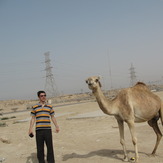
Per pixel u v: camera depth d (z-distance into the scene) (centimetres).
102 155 809
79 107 3812
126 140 1031
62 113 2962
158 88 8231
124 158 719
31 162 793
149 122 774
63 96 11731
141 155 768
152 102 712
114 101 712
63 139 1196
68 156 833
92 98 7825
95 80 682
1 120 3034
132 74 9644
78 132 1372
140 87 738
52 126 1784
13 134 1530
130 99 689
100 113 2183
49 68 7994
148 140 988
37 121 684
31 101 11862
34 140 1202
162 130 1138
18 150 962
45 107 690
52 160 684
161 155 756
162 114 743
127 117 685
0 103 11400
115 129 1328
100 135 1206
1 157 873
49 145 682
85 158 788
